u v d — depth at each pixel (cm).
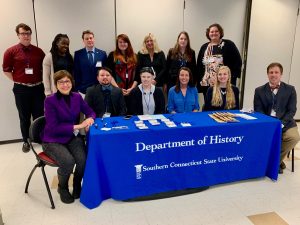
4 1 327
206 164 228
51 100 212
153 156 211
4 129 362
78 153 216
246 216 201
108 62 339
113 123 223
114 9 362
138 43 381
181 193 228
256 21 419
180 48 345
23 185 246
